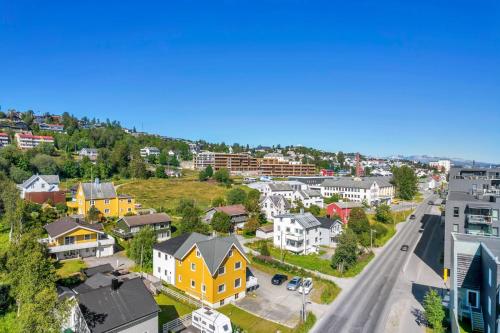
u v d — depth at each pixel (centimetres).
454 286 3681
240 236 7550
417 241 7531
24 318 2398
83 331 2761
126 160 16012
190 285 4266
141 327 3011
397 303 4256
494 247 3653
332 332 3494
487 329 3244
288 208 9456
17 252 3531
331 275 5234
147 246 5150
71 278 4400
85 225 5922
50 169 12756
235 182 15738
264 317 3781
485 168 9169
